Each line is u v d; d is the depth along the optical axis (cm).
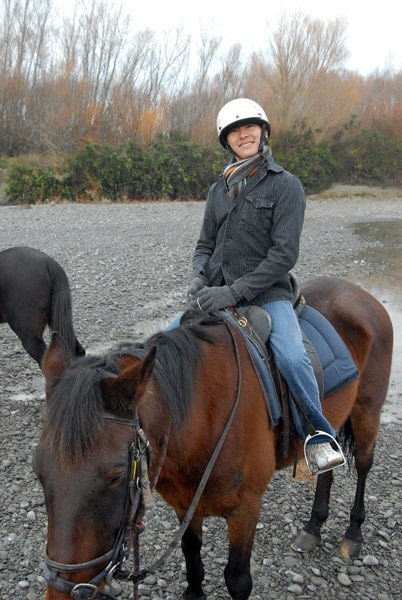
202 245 303
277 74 2998
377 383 331
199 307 267
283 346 254
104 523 162
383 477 411
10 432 463
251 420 237
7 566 312
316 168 2753
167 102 3098
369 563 319
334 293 335
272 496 383
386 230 1667
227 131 275
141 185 2383
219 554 325
